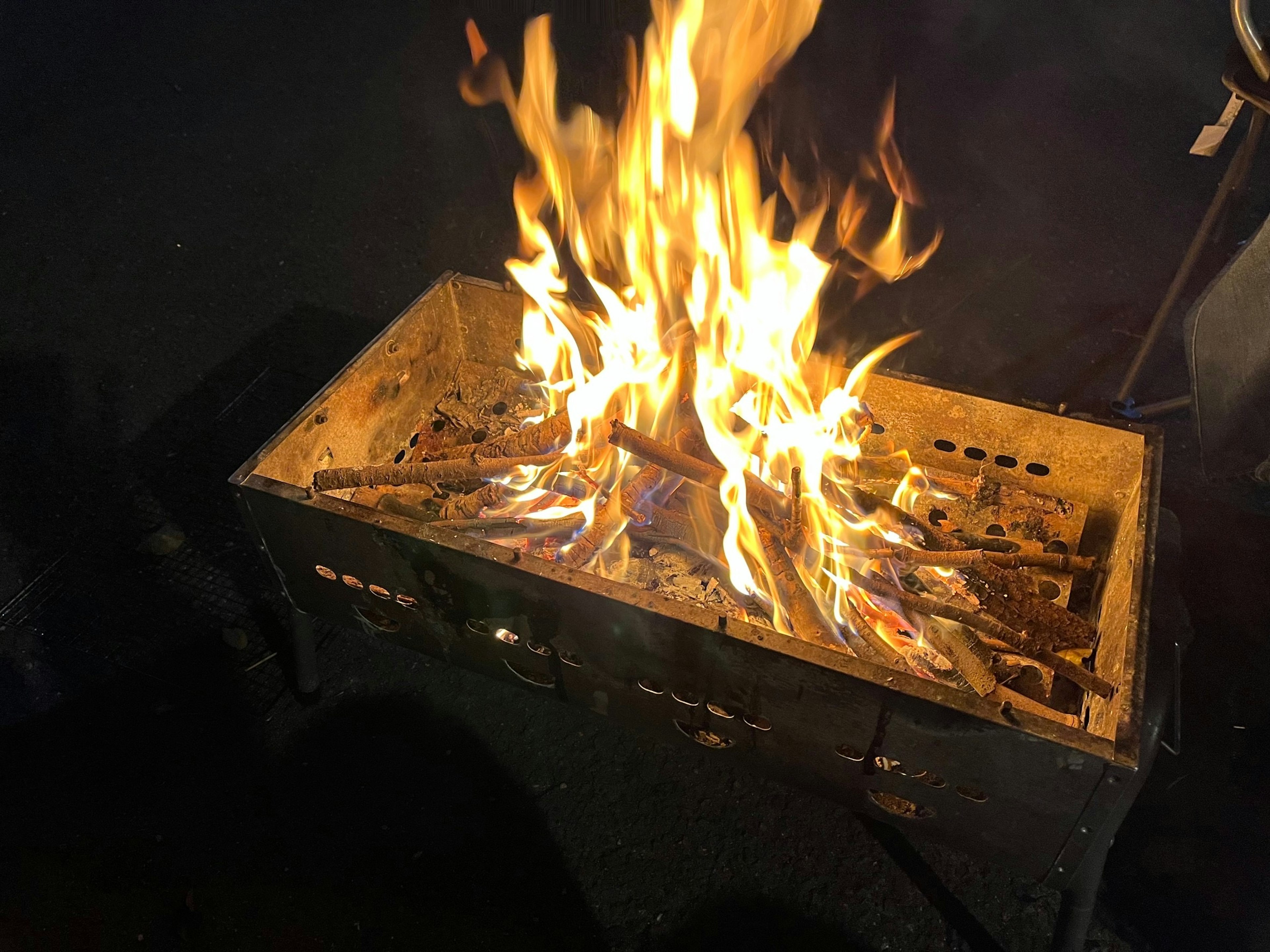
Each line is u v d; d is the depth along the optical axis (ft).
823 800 6.49
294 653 6.84
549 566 4.88
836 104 14.02
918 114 13.87
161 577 7.87
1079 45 15.89
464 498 6.02
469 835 6.40
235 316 10.50
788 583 5.46
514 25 15.05
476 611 5.27
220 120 13.58
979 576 5.65
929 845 6.35
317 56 14.96
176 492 8.57
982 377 9.75
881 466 6.59
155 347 10.08
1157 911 6.00
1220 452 6.79
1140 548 5.00
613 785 6.67
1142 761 4.57
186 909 6.01
